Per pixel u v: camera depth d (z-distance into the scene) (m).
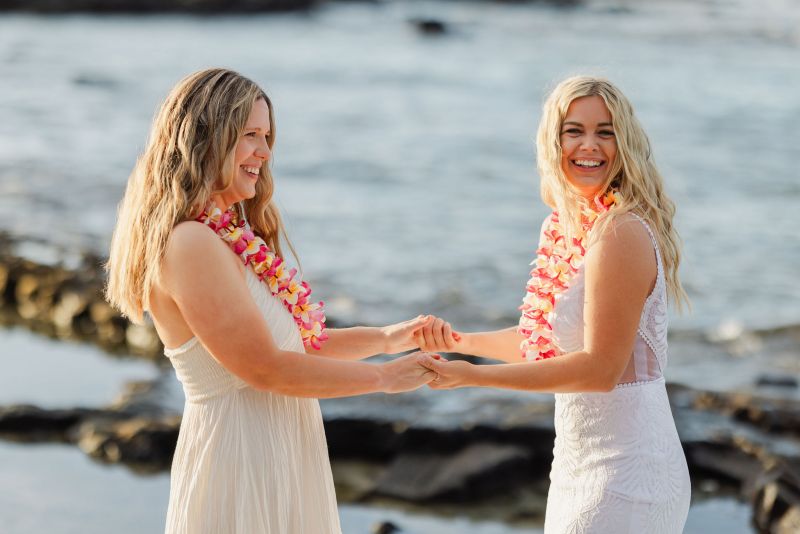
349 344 3.46
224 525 2.88
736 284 9.41
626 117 3.10
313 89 21.20
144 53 26.19
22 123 16.95
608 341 2.98
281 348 3.00
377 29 32.72
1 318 8.74
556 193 3.16
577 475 3.10
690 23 33.56
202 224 2.82
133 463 5.93
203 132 2.83
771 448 5.95
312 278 9.35
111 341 8.20
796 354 7.68
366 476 5.81
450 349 3.60
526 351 3.24
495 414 6.12
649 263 3.00
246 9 35.53
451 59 26.33
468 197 12.73
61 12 34.34
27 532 4.99
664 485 3.02
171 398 6.69
